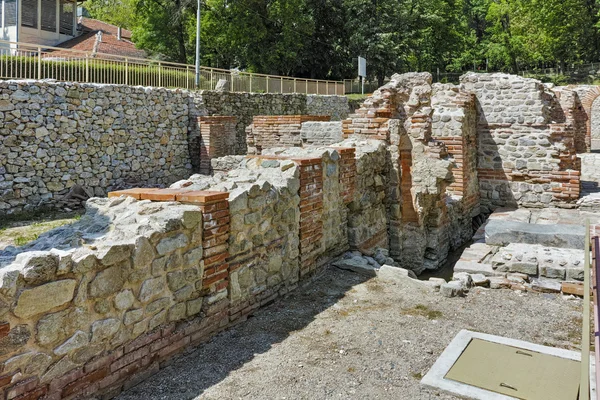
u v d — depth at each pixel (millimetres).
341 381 3631
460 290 5492
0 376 2758
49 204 13141
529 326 4676
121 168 15242
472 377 3646
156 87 16656
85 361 3246
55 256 3008
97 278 3283
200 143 17469
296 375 3707
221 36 35562
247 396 3424
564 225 7688
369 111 8047
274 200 5105
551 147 11242
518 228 7520
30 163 12727
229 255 4520
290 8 34906
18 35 25688
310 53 38969
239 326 4617
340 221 6613
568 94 15320
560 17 44312
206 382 3619
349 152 6707
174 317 3943
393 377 3703
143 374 3664
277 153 6828
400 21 38094
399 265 7859
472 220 11641
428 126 7992
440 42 47938
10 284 2764
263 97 21828
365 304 5195
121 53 30391
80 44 28484
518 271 6016
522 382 3568
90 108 14188
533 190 11516
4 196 12180
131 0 38469
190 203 4215
